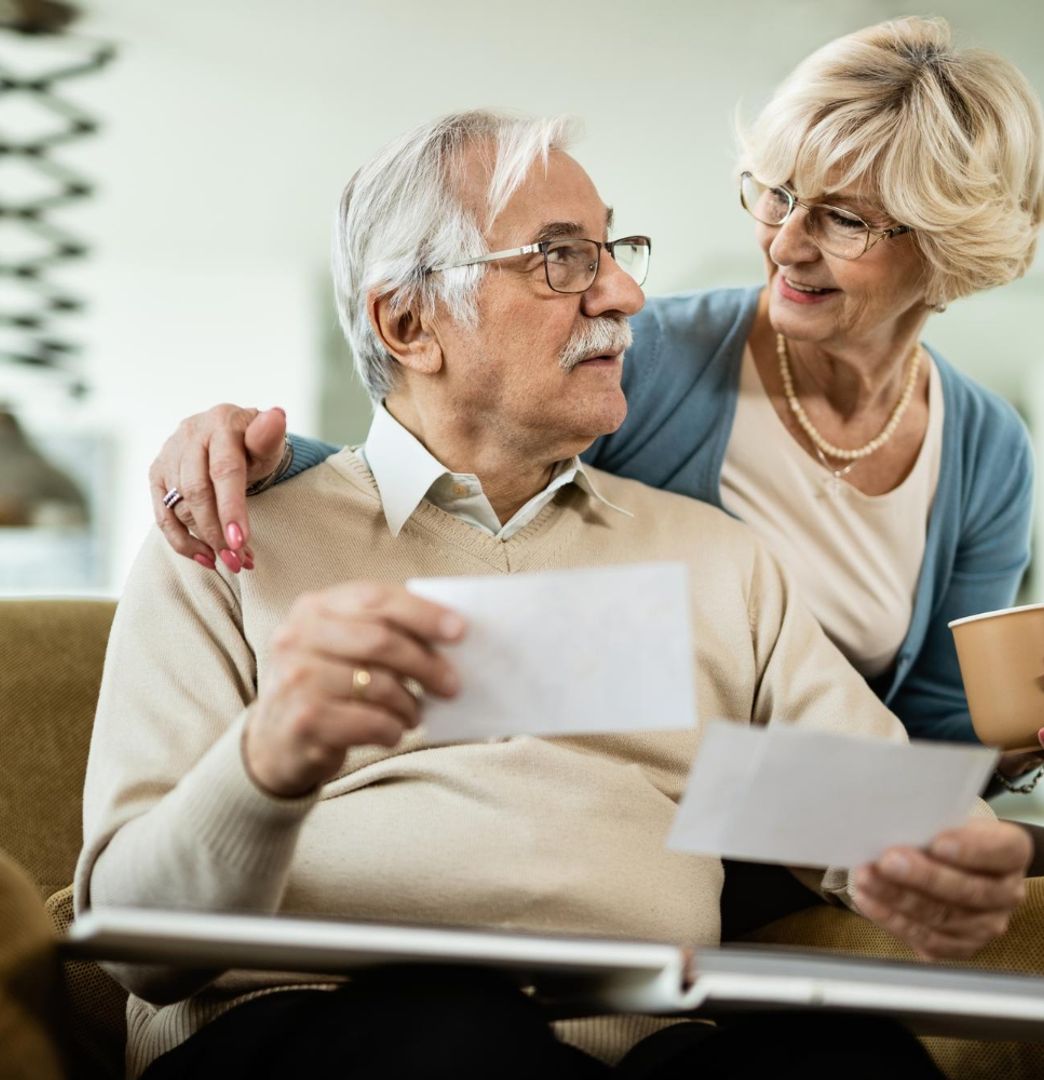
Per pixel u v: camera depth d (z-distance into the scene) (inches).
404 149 51.7
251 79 203.2
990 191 55.2
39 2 182.5
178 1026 43.0
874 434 64.3
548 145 50.7
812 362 63.1
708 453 63.7
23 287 258.2
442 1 181.6
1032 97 57.0
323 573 49.4
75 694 57.2
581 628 32.9
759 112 58.8
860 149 54.4
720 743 33.0
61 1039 36.0
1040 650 49.9
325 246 262.1
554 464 53.9
